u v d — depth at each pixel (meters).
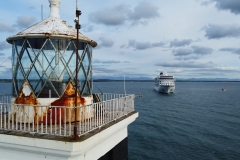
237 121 48.06
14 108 8.81
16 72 8.87
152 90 142.25
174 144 33.00
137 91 129.12
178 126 43.53
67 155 6.56
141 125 44.03
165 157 28.36
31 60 8.50
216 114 56.50
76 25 6.86
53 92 8.48
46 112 8.40
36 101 8.39
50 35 8.31
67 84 8.66
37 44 8.47
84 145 6.62
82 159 7.18
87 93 9.38
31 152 7.00
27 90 8.49
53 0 9.66
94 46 10.24
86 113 9.12
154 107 67.75
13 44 9.12
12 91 9.06
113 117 9.21
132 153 29.52
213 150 30.69
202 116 53.69
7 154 7.34
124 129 10.62
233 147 31.73
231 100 89.56
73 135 6.83
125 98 10.52
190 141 34.38
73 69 8.82
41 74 8.42
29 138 6.77
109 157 9.34
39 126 8.13
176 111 60.75
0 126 8.12
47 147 6.60
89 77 9.56
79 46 9.04
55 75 8.51
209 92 141.38
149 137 36.12
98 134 7.45
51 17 9.46
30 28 8.96
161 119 49.75
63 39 8.61
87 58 9.47
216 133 38.75
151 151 30.28
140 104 74.06
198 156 28.70
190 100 88.25
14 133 7.15
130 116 10.56
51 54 8.49
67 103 8.59
